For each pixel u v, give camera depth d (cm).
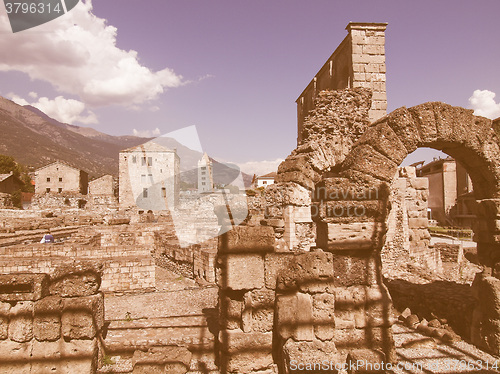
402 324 986
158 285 1534
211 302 1130
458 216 5144
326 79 1906
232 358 641
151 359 644
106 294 1359
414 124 805
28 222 2970
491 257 869
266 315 662
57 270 651
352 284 741
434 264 2038
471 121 838
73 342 632
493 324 790
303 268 652
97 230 2498
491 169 852
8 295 621
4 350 617
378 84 1529
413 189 2150
